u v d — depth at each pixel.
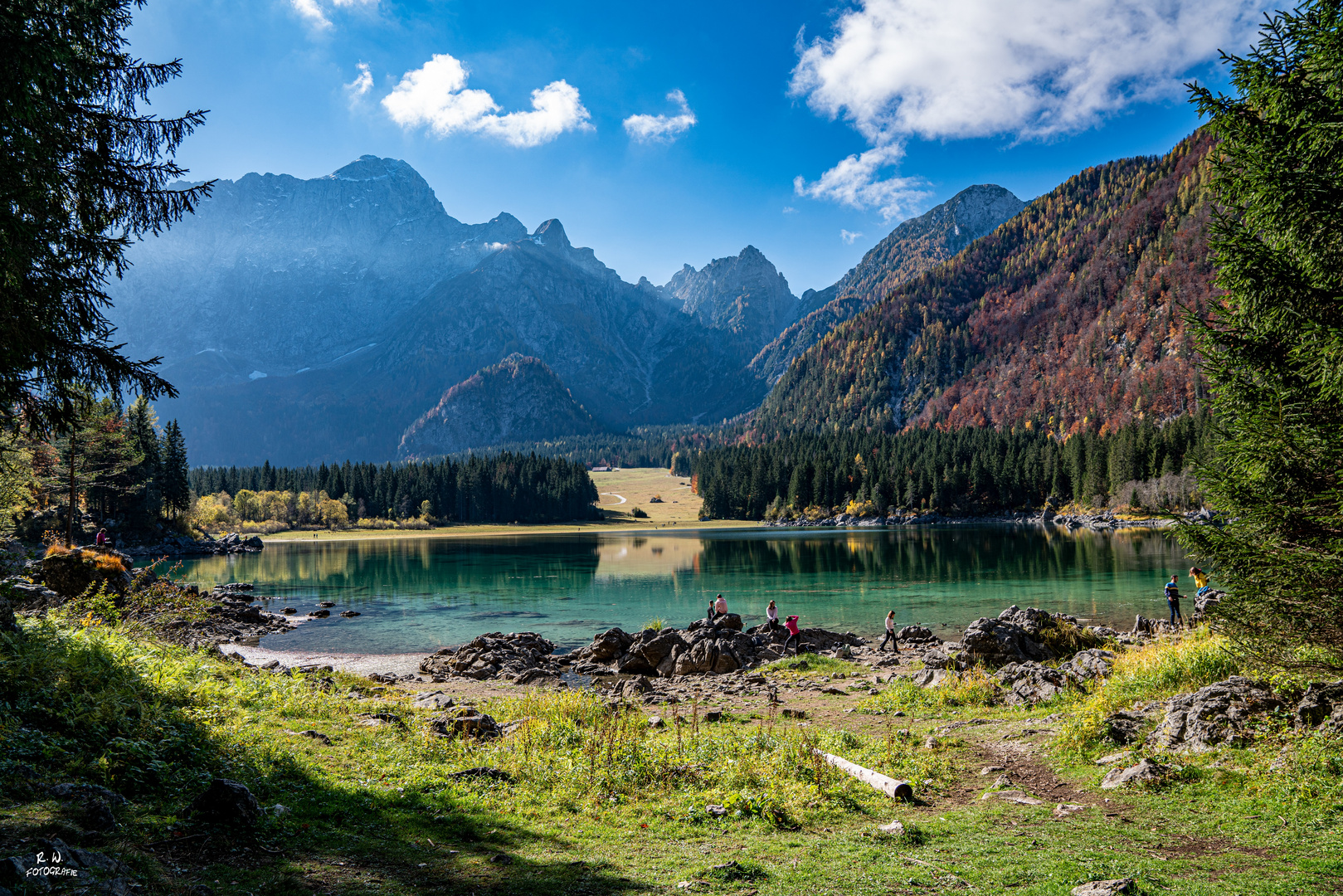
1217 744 10.88
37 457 56.75
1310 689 10.86
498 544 118.25
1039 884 7.16
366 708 16.70
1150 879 7.09
